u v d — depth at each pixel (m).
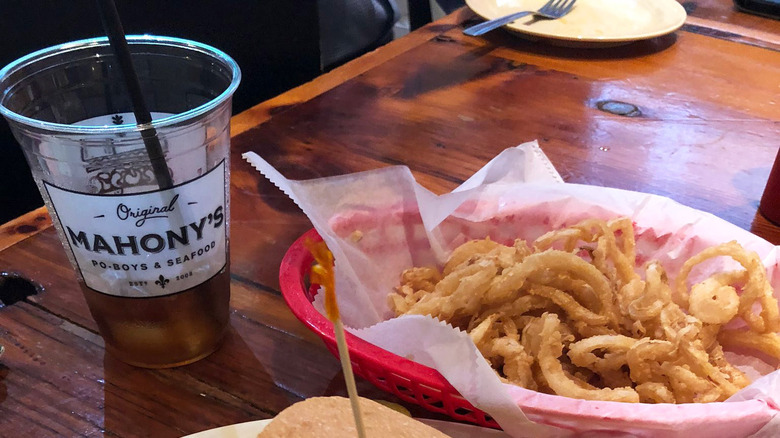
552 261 0.58
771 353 0.58
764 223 0.80
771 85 1.19
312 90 1.13
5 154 1.27
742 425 0.44
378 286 0.66
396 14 2.10
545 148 0.97
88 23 1.33
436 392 0.49
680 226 0.65
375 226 0.67
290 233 0.76
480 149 0.96
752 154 0.96
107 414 0.53
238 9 1.60
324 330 0.52
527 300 0.59
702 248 0.64
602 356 0.57
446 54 1.29
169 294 0.53
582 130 1.02
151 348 0.55
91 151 0.47
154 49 0.58
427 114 1.06
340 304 0.60
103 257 0.50
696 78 1.21
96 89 0.58
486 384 0.46
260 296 0.66
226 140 0.53
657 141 0.99
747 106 1.11
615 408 0.45
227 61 0.55
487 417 0.50
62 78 0.57
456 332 0.48
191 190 0.50
